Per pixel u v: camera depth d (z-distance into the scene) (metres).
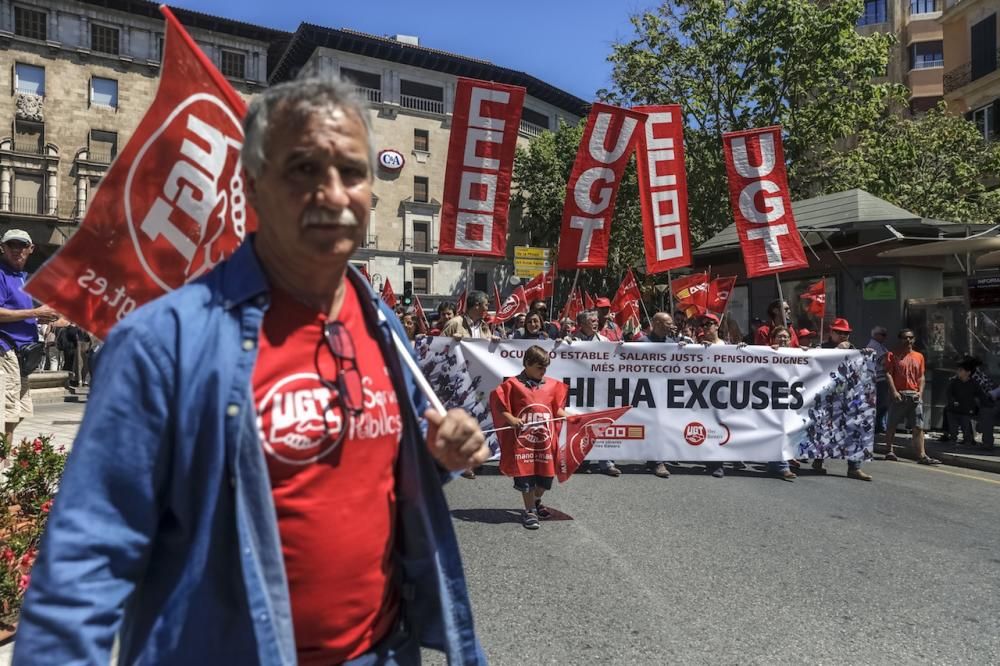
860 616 3.97
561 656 3.39
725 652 3.47
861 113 24.53
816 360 8.44
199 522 1.25
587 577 4.50
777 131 9.95
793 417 8.36
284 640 1.25
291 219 1.37
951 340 11.95
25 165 36.84
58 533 1.13
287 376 1.35
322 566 1.33
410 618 1.64
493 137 8.78
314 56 43.03
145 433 1.21
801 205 15.96
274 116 1.38
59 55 37.41
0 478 4.86
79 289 2.29
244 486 1.25
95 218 2.31
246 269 1.37
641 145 9.74
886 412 11.12
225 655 1.25
